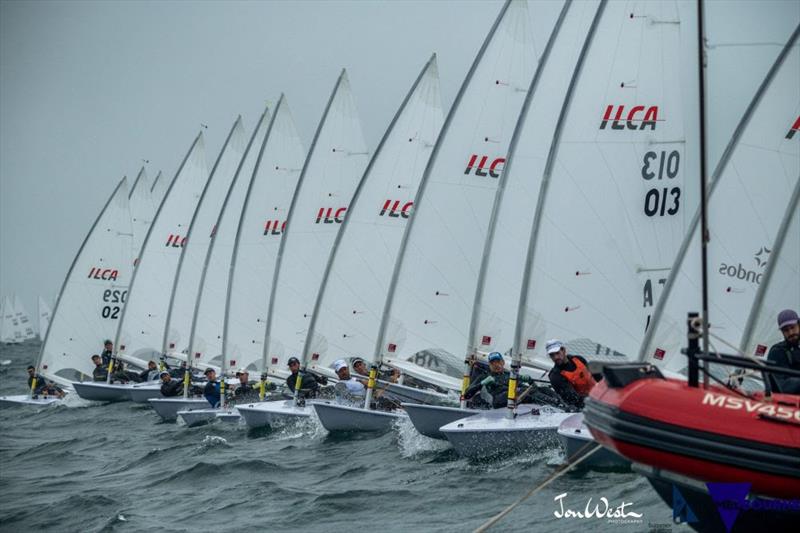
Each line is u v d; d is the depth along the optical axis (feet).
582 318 143.95
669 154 144.97
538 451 130.31
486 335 158.40
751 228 119.14
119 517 118.21
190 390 246.88
